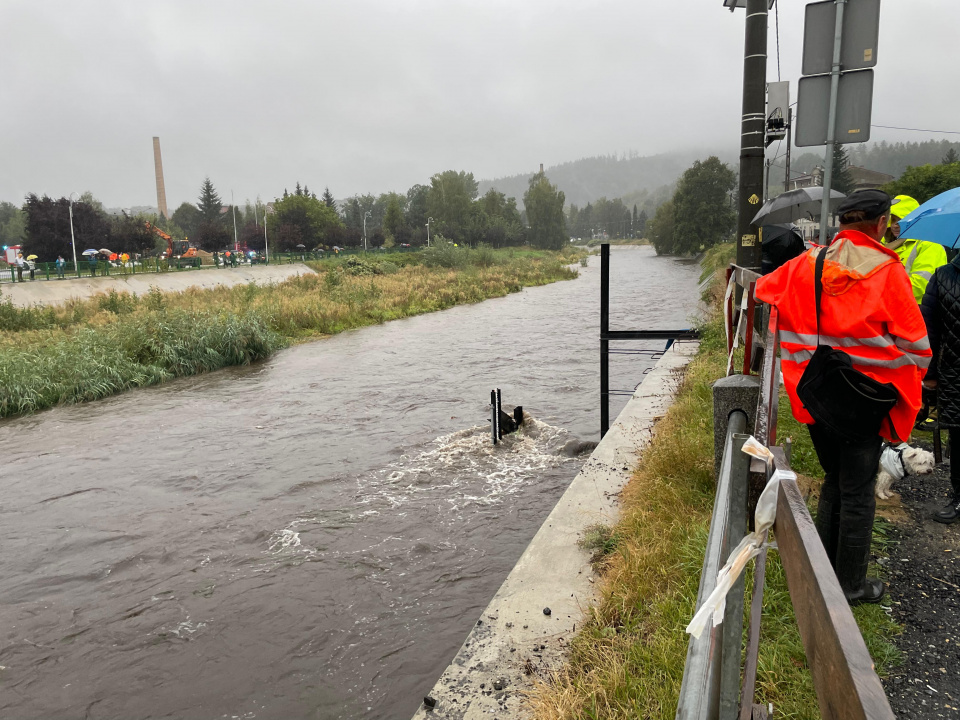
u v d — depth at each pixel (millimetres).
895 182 36375
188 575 6531
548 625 3613
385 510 7820
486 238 102125
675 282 38094
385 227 95000
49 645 5492
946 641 2664
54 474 9625
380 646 5242
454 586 6062
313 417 12188
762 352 4254
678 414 6672
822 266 2602
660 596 3545
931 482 4207
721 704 1377
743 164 7648
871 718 639
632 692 2861
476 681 3215
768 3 7293
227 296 30719
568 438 10086
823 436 2904
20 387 13664
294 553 6859
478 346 19547
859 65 4184
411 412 12250
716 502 1781
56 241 52094
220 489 8766
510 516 7488
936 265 5078
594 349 18203
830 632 849
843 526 2840
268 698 4730
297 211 73375
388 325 25234
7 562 6949
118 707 4727
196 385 15508
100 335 17156
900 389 2531
